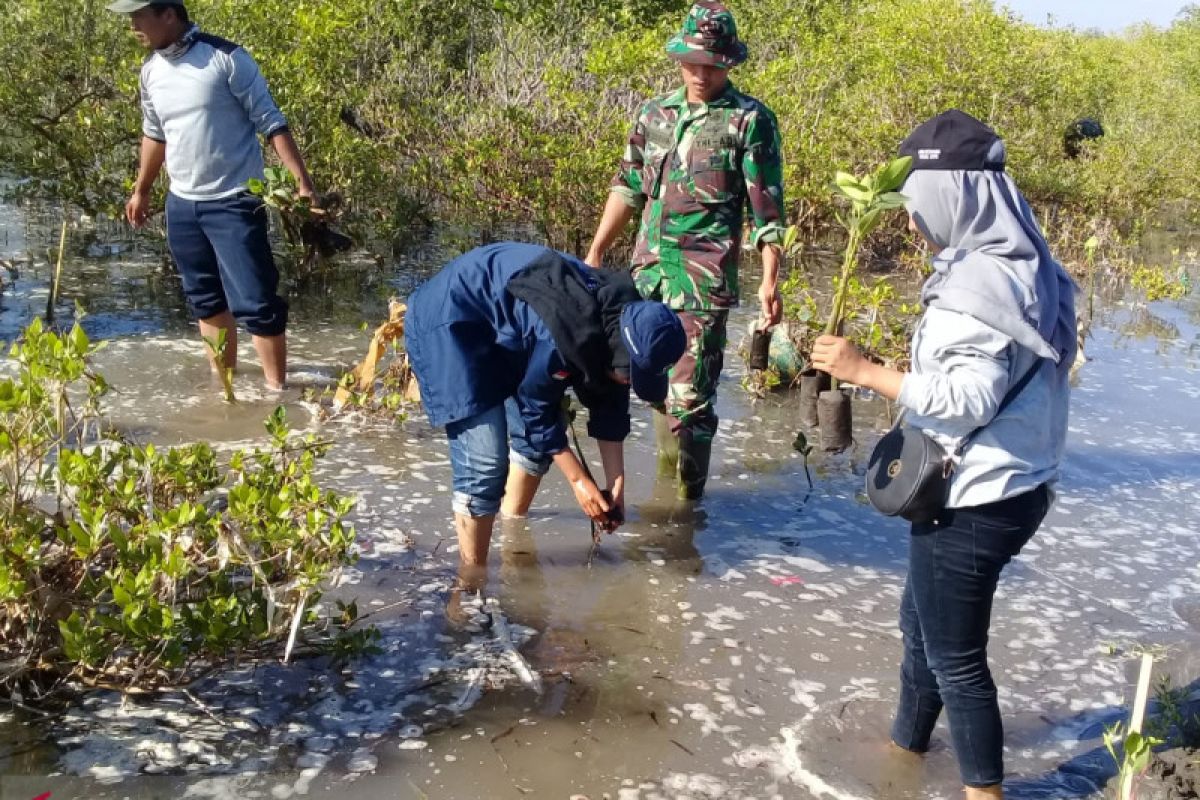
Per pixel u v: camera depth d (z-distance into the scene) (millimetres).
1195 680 3850
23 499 3496
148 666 3180
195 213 5766
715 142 4805
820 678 3709
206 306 6027
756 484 5371
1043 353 2729
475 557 4195
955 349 2723
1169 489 5664
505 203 9977
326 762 3072
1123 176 14938
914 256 10781
